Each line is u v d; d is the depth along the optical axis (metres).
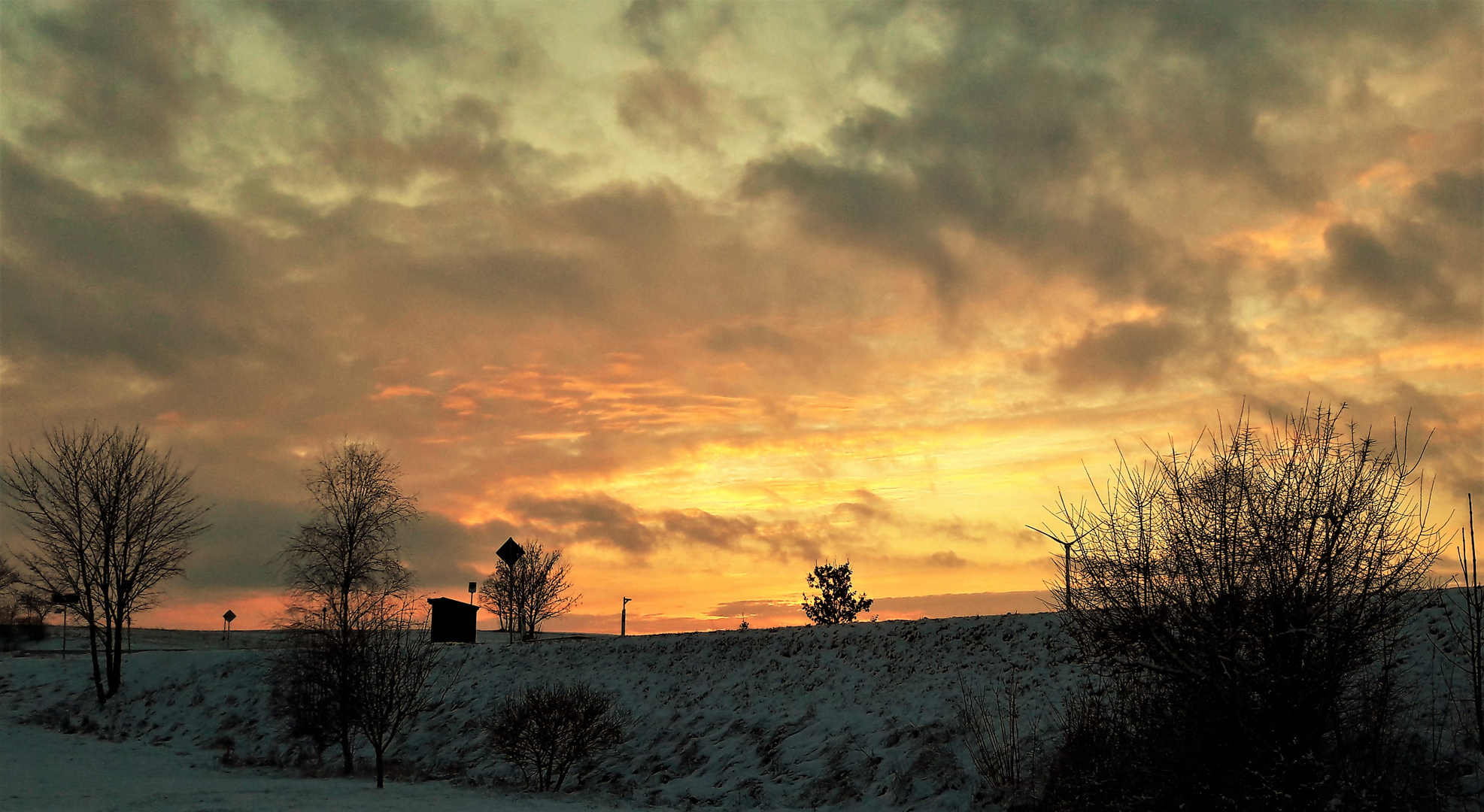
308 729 30.20
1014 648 24.53
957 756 18.77
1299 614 10.79
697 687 29.12
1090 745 13.81
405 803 20.47
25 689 40.28
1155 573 11.29
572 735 24.62
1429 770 11.80
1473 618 13.73
